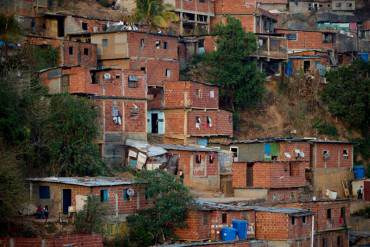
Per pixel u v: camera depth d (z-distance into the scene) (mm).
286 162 199875
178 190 168000
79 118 180875
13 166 154375
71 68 195250
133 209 166875
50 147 176375
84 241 149375
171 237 165750
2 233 150250
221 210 169250
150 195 168125
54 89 196250
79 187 161625
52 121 178500
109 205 163000
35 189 165500
